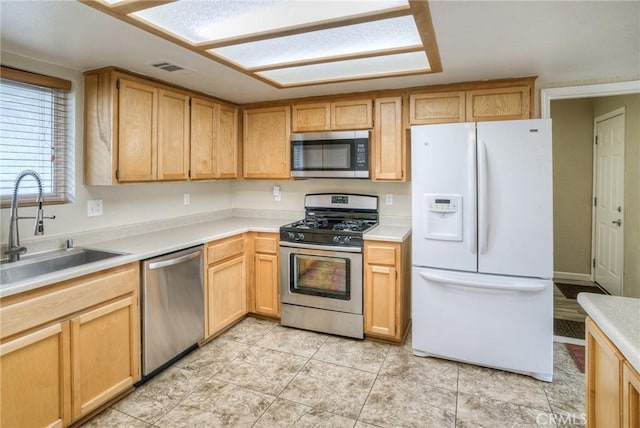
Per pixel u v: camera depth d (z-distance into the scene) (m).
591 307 1.36
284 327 3.23
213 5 1.67
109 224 2.73
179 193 3.37
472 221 2.47
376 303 2.91
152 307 2.34
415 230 2.66
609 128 4.06
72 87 2.47
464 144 2.48
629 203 3.60
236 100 3.48
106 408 2.11
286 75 2.73
